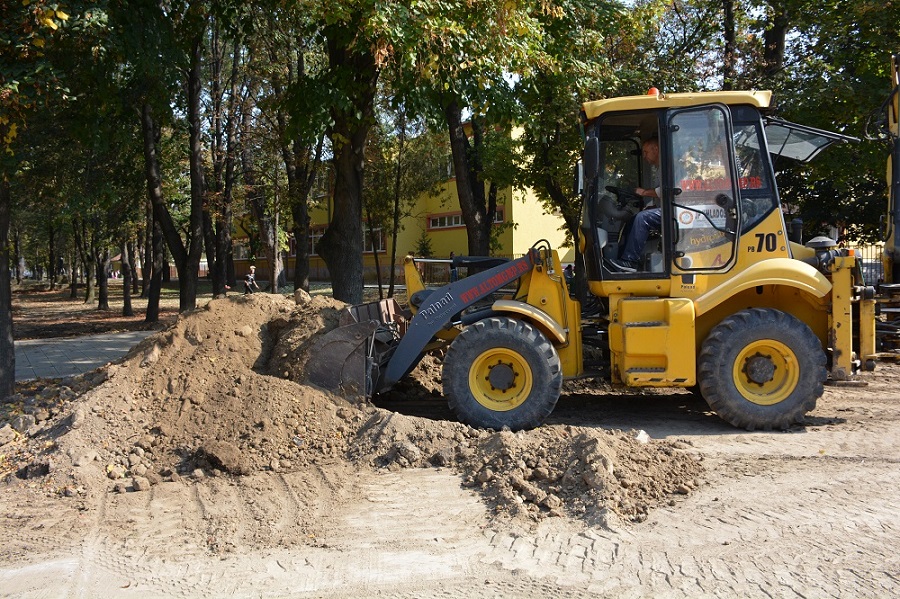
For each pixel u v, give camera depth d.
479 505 4.89
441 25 8.67
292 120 10.59
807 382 6.36
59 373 11.51
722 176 6.48
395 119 20.47
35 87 7.04
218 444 5.66
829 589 3.65
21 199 14.80
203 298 29.88
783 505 4.75
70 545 4.40
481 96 10.48
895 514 4.57
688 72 13.74
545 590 3.73
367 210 22.92
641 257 6.63
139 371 6.66
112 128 10.90
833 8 13.75
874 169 13.30
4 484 5.45
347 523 4.64
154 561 4.17
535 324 6.74
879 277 7.56
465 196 14.28
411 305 7.31
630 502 4.75
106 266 30.23
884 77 13.16
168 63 9.80
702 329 6.78
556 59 11.22
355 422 6.25
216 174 20.33
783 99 12.60
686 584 3.75
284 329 7.28
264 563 4.12
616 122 6.78
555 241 28.03
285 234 30.33
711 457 5.79
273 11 11.71
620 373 6.64
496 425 6.44
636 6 13.40
